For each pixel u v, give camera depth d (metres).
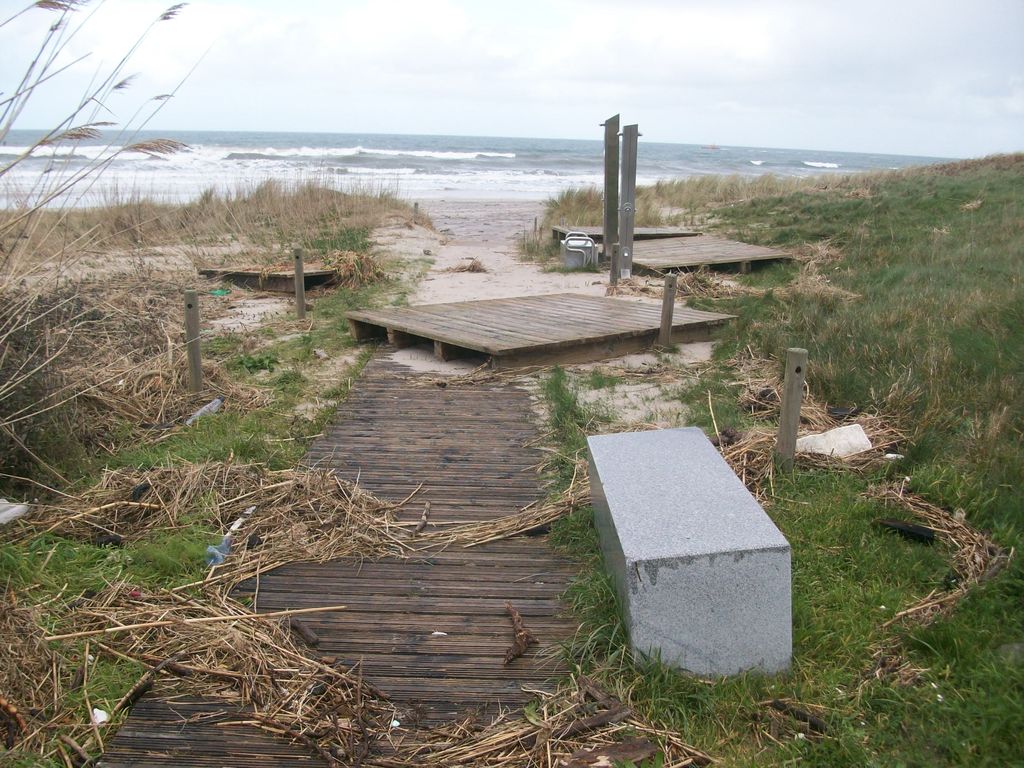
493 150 89.75
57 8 3.87
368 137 126.81
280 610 3.87
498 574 4.22
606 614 3.62
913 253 13.01
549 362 8.01
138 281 11.79
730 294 11.45
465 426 6.41
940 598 3.82
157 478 5.02
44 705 3.16
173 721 3.13
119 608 3.80
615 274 11.95
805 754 2.91
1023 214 15.44
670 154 102.88
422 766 2.89
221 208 17.59
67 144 4.67
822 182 24.69
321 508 4.84
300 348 8.84
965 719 2.95
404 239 17.69
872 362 7.14
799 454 5.29
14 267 5.22
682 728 3.05
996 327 7.94
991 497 4.64
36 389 5.13
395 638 3.66
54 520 4.56
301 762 2.93
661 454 4.25
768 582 3.25
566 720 3.08
